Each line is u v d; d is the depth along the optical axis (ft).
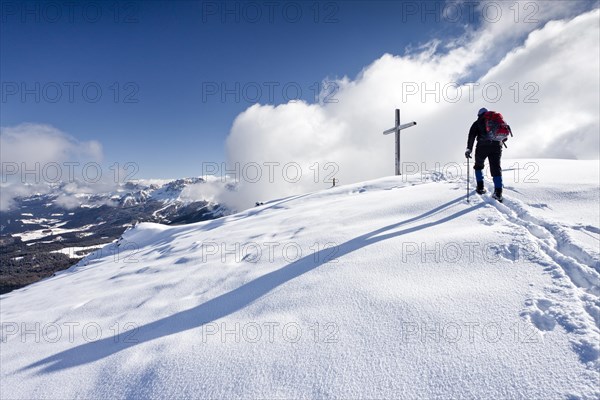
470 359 7.30
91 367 10.71
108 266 36.11
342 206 28.12
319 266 14.73
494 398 6.30
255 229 29.12
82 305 19.43
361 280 12.28
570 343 7.13
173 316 13.84
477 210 18.45
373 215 22.21
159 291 18.13
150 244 52.26
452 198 21.97
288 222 27.81
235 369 8.70
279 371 8.27
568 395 5.98
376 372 7.56
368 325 9.39
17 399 9.77
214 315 12.75
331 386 7.43
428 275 11.59
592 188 18.38
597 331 7.27
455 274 11.25
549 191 19.30
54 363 11.78
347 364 8.00
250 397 7.61
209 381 8.45
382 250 14.71
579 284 9.78
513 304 8.96
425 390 6.82
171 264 24.71
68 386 9.88
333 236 19.27
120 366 10.24
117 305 17.67
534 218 15.65
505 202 19.03
